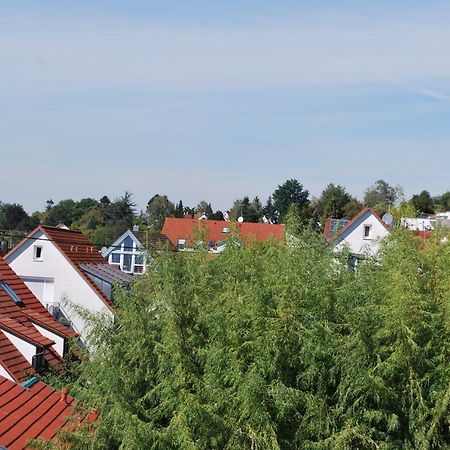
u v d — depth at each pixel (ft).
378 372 40.63
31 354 63.87
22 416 47.80
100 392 42.55
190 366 41.45
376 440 41.04
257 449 37.40
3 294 74.64
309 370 39.81
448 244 49.44
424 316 42.16
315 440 40.22
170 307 44.55
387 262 48.75
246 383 37.32
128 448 36.47
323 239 52.39
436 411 40.14
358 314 41.75
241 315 41.14
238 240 52.06
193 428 36.99
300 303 41.42
